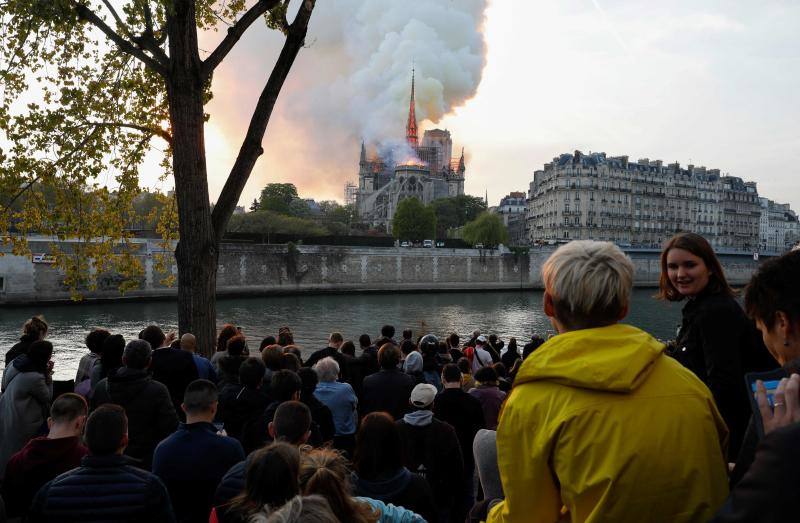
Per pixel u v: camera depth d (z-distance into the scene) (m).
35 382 6.33
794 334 2.06
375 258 87.50
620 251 2.50
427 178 194.00
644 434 2.10
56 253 13.35
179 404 6.94
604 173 131.00
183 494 4.51
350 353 10.72
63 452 4.49
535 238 146.75
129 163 13.39
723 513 1.56
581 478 2.11
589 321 2.44
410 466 5.03
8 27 11.22
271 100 10.59
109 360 6.81
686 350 3.72
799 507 1.41
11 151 12.05
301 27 10.37
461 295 86.75
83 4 9.90
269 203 132.62
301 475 2.88
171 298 62.56
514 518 2.33
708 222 147.25
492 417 7.13
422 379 9.21
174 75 9.99
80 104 12.09
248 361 6.25
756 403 1.97
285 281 80.06
